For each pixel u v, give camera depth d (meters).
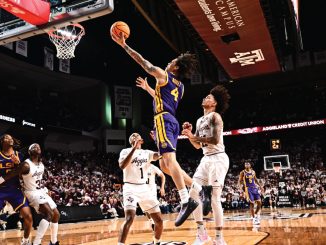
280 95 29.09
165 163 3.53
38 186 5.18
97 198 16.91
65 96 26.75
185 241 5.66
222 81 25.64
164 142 3.45
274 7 9.72
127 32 3.58
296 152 25.89
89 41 24.03
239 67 12.98
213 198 4.10
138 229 8.71
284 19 10.41
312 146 26.03
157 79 3.58
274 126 26.02
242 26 9.96
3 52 18.89
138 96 27.58
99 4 5.64
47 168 18.56
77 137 25.14
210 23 9.79
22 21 6.24
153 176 6.04
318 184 20.75
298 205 19.78
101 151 25.55
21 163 4.93
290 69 24.72
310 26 22.16
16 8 5.47
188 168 26.77
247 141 29.31
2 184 4.81
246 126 27.17
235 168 26.05
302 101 27.77
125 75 27.14
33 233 9.18
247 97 30.16
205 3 8.77
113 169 23.77
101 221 14.08
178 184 3.44
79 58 23.91
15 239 7.59
